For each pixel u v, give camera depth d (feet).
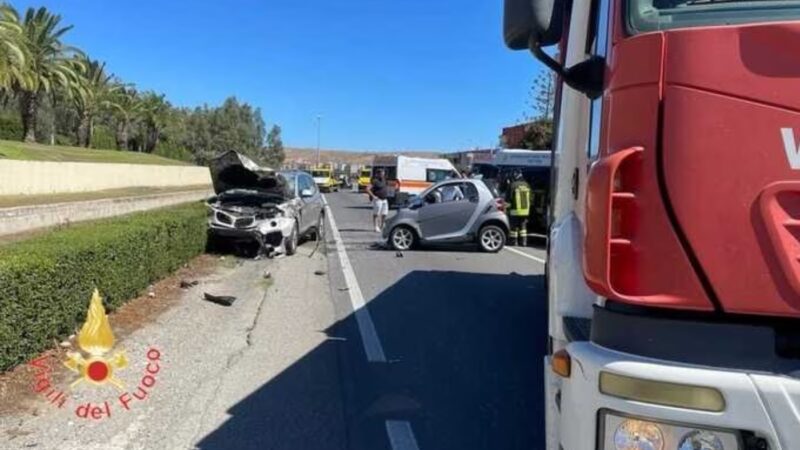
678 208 6.84
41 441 14.80
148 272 31.42
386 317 28.84
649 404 6.86
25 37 156.87
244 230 47.70
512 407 18.12
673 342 6.94
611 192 7.13
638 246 7.05
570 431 7.77
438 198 55.47
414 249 55.98
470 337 25.50
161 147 314.96
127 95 275.80
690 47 6.89
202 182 222.28
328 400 18.39
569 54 11.73
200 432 15.94
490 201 55.01
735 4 7.17
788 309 6.56
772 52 6.62
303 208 55.21
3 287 17.16
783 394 6.48
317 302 32.01
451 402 18.44
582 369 7.48
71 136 259.60
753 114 6.64
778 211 6.57
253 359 21.98
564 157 11.85
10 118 210.18
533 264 47.62
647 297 7.00
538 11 9.00
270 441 15.58
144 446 14.97
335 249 55.77
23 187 98.02
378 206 72.43
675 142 6.88
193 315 27.66
